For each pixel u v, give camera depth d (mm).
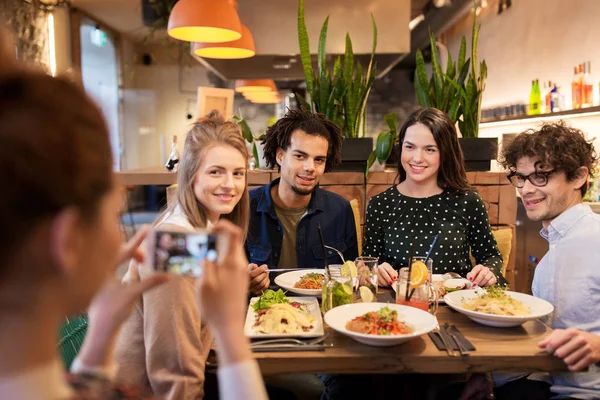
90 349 755
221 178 1469
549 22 4102
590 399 1395
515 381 1615
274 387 1953
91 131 509
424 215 2207
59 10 5754
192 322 1246
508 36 4984
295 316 1420
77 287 527
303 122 2123
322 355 1225
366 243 2320
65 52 5945
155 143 7730
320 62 2912
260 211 2217
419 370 1227
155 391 1241
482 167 2854
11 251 476
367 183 2830
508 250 2350
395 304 1503
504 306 1479
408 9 4039
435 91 2984
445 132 2143
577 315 1540
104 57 7023
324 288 1563
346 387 1711
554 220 1625
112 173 544
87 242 521
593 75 3400
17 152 459
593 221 1558
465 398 1573
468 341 1296
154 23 6602
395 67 8391
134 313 1376
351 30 4066
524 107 4230
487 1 5539
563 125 1650
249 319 1467
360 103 2945
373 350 1256
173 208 1527
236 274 729
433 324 1322
